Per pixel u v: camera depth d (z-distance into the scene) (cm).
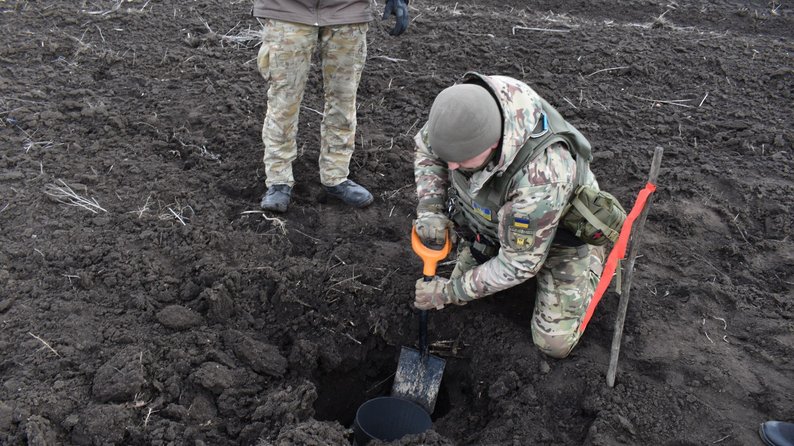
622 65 520
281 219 363
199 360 278
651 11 658
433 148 238
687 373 287
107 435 245
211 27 544
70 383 261
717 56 539
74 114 422
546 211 245
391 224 371
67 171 377
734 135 448
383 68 502
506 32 564
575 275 291
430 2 656
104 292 304
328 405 322
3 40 495
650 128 453
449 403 317
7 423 242
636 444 260
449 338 321
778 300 324
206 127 425
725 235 368
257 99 455
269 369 286
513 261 258
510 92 239
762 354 296
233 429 261
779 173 412
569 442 267
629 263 254
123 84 459
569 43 549
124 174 381
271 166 358
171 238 337
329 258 339
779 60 536
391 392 316
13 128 409
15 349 272
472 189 258
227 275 314
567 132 253
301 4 305
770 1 677
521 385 290
